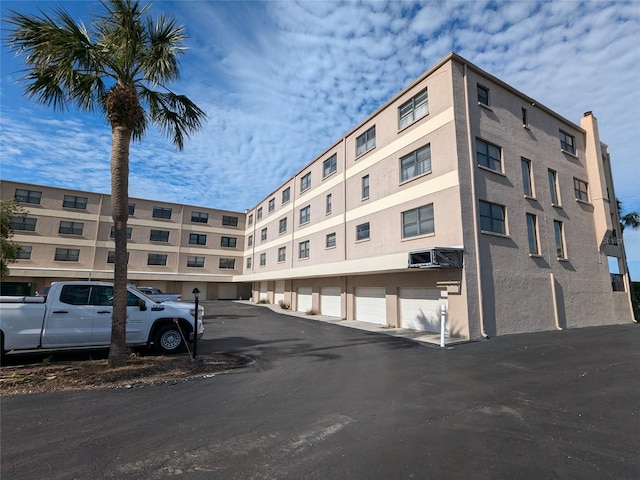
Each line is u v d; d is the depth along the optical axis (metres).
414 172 16.58
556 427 4.71
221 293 44.31
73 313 8.50
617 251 22.53
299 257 28.27
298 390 6.42
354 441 4.25
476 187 14.52
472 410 5.37
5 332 7.83
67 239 35.38
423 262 13.89
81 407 5.39
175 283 41.84
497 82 16.62
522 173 17.03
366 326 17.75
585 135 21.81
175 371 7.68
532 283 15.86
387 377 7.42
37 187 34.81
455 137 14.38
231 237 45.03
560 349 10.81
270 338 13.29
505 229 15.45
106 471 3.51
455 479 3.42
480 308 13.52
